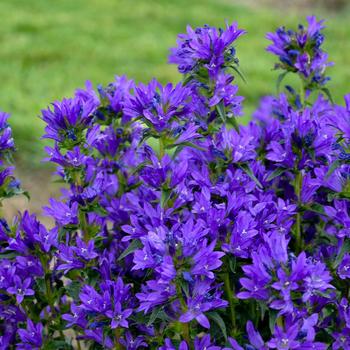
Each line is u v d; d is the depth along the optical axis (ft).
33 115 38.40
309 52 14.84
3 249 13.17
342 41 60.54
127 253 11.80
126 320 12.16
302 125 11.93
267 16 68.59
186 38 12.82
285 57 14.93
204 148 12.69
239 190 12.42
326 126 12.78
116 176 14.66
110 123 14.40
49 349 13.38
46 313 13.85
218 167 12.95
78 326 13.44
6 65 47.62
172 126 12.11
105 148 14.39
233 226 11.36
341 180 12.03
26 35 55.72
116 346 12.29
